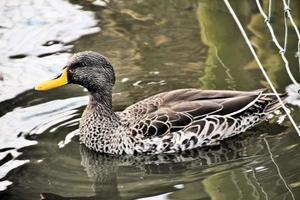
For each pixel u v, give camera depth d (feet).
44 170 42.32
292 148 43.34
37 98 49.67
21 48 56.13
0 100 49.49
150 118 44.86
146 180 41.55
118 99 49.26
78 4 62.08
